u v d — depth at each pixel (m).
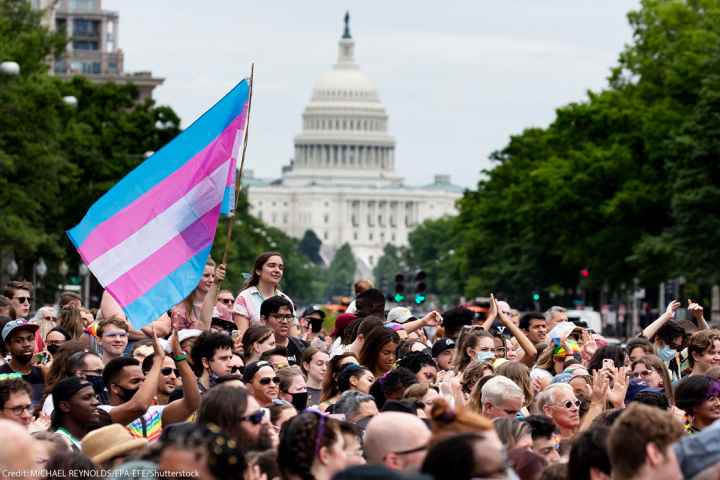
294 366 29.16
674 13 144.50
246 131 31.08
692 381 26.17
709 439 18.55
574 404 26.22
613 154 146.50
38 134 109.19
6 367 31.31
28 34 119.75
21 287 41.62
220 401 20.72
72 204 131.38
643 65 147.00
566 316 41.03
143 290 28.88
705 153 118.00
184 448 17.41
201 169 29.50
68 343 28.70
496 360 32.16
